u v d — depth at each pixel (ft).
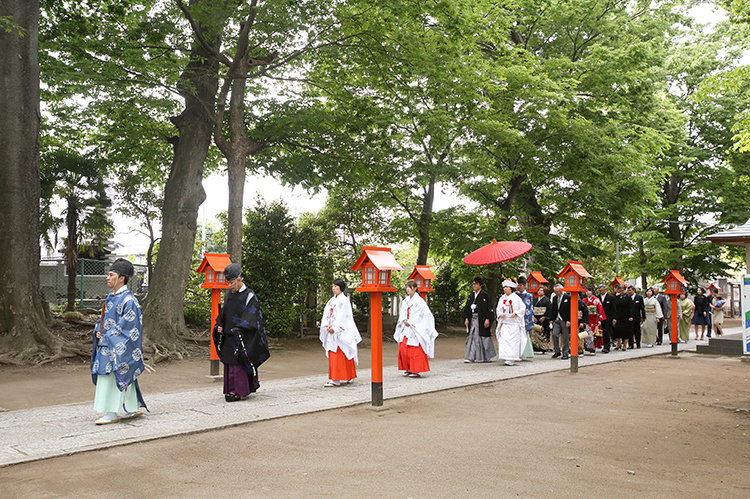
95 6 47.32
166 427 20.90
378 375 25.52
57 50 43.96
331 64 53.42
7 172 40.86
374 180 60.49
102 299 82.02
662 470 16.58
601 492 14.57
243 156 50.42
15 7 41.60
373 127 58.59
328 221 70.79
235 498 13.94
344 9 46.96
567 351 47.09
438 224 75.97
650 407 26.40
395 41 48.96
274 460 17.21
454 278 82.64
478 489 14.69
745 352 47.03
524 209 79.15
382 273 25.77
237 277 26.94
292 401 26.55
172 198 49.65
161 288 47.62
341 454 17.88
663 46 84.79
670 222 96.53
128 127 49.93
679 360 47.60
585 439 20.10
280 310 60.29
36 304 41.29
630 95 67.92
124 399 21.76
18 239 40.81
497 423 22.48
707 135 97.35
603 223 76.48
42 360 38.06
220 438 19.76
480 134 61.16
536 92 58.44
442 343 65.82
